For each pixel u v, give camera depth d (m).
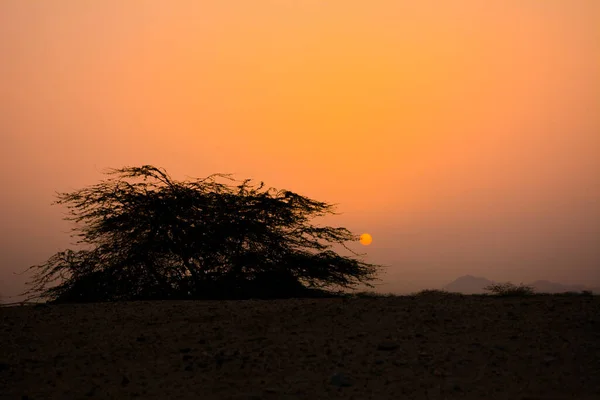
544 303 12.50
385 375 8.99
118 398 8.46
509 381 8.62
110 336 11.33
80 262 21.53
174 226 21.98
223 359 9.73
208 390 8.65
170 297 21.56
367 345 10.22
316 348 10.15
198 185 22.83
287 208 22.95
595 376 8.66
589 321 10.91
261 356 9.89
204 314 12.66
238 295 21.80
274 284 22.25
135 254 21.52
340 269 22.97
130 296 21.47
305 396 8.36
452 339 10.37
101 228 21.86
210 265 22.39
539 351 9.66
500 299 13.48
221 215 22.42
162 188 22.45
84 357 10.19
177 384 8.91
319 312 12.30
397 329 11.00
